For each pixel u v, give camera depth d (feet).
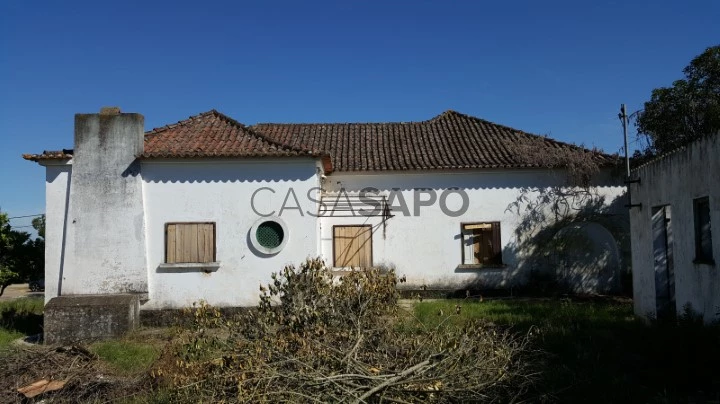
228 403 18.63
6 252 48.73
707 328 25.39
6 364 26.22
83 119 40.16
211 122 46.85
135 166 40.27
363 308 25.61
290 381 18.70
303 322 24.90
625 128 40.65
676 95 49.67
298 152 40.57
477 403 19.51
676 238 31.78
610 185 52.60
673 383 22.84
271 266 40.52
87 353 27.94
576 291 52.60
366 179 52.65
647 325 33.37
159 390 22.89
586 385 21.54
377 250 51.93
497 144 56.75
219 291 40.24
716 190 27.02
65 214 39.93
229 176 41.06
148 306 39.91
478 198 52.60
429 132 61.11
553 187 52.60
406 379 18.92
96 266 39.55
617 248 52.60
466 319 33.12
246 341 22.02
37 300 57.77
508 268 52.16
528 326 33.78
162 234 40.40
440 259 52.21
